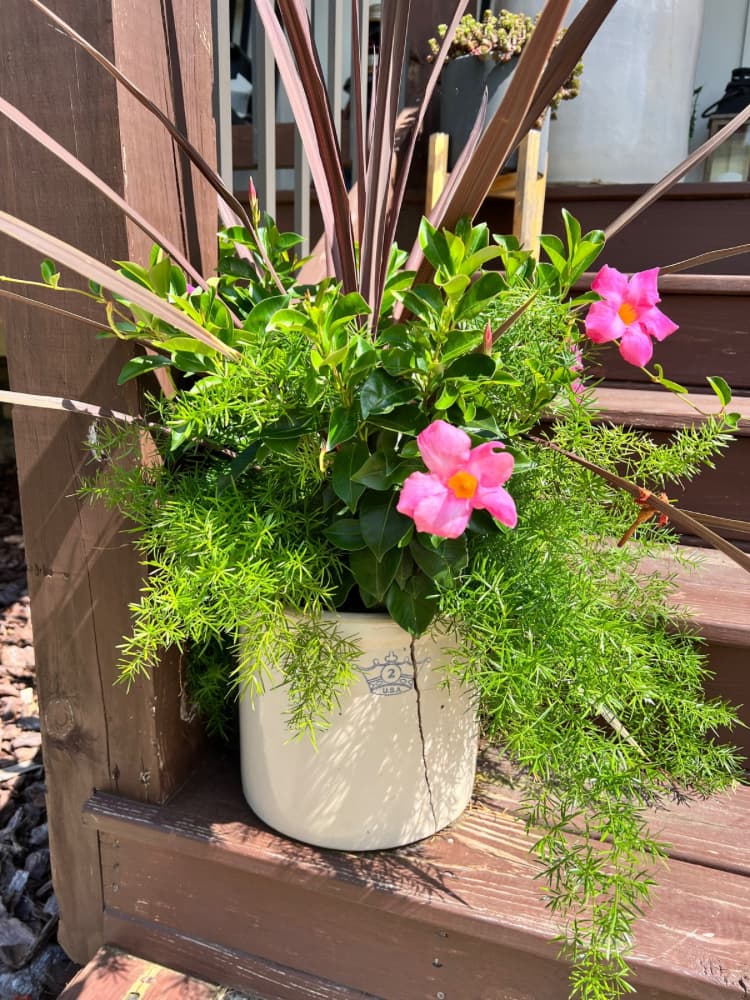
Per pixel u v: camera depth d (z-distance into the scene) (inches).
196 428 30.4
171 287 29.4
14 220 20.4
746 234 64.3
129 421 30.5
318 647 27.3
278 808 33.5
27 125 23.5
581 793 26.6
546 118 64.4
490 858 32.6
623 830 26.1
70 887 40.8
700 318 55.0
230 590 26.9
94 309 32.4
